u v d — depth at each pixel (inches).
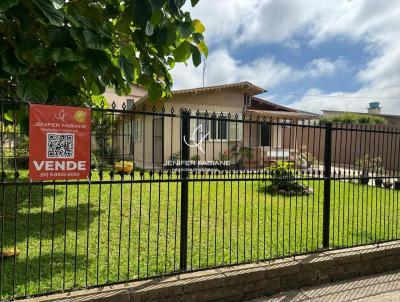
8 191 288.4
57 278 127.6
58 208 238.2
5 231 182.7
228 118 140.6
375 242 171.6
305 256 148.7
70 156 108.3
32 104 102.0
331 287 142.6
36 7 91.2
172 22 112.8
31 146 102.4
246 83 604.1
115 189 306.8
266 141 543.5
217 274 125.8
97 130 168.4
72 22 97.0
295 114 649.6
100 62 101.2
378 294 136.9
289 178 157.0
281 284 136.2
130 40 124.5
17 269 134.6
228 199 287.4
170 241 174.2
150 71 126.0
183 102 551.8
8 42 101.1
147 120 528.7
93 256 151.5
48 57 94.4
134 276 131.2
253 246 171.0
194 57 122.3
